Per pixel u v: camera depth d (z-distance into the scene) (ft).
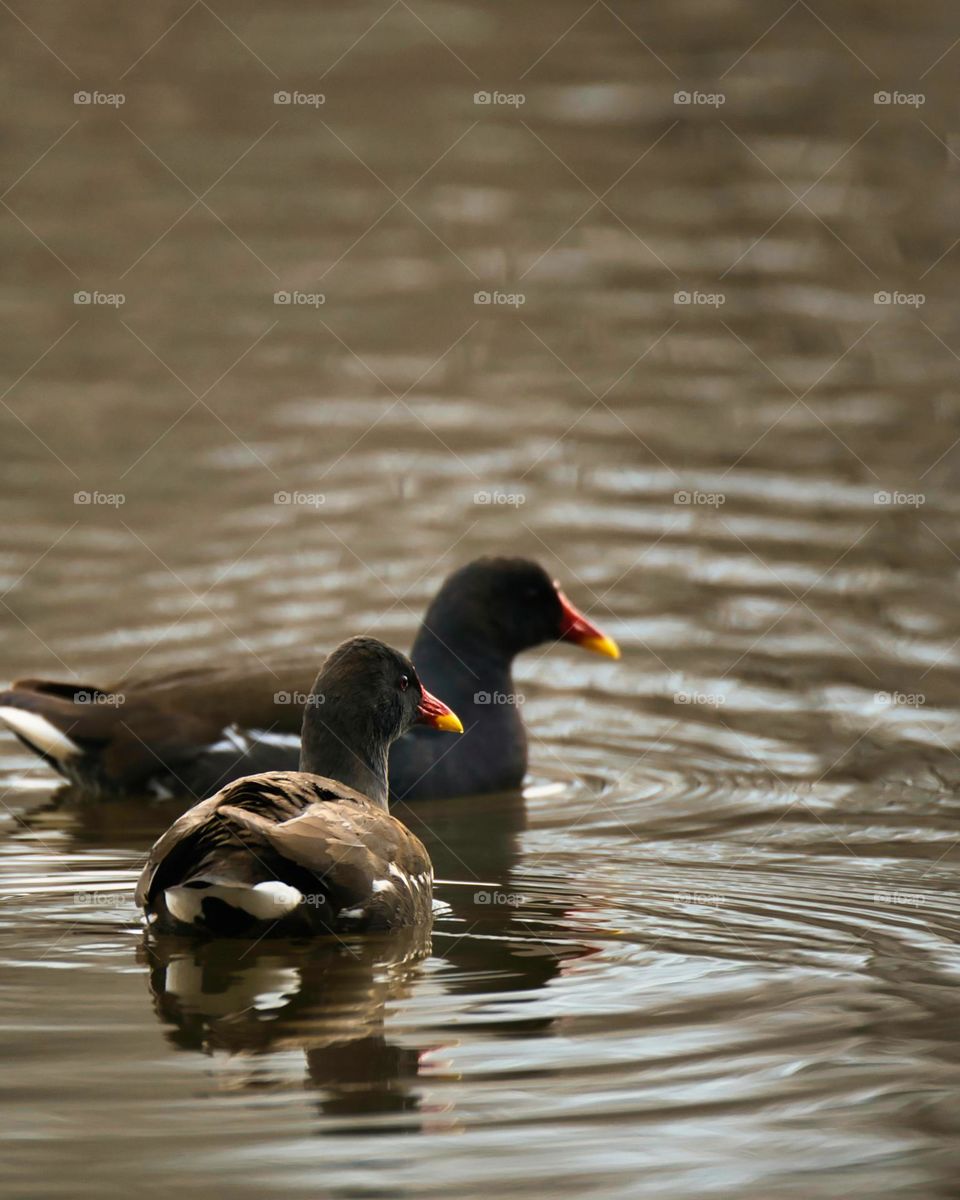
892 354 76.69
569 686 52.37
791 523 61.67
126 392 73.26
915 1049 28.12
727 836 40.75
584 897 35.96
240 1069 27.20
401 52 116.88
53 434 69.10
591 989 30.53
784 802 43.47
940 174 97.91
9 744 48.83
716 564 58.95
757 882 36.99
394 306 82.74
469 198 96.02
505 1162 24.53
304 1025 28.89
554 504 63.41
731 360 76.38
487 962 31.91
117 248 89.51
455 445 68.54
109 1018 29.14
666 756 47.29
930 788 44.29
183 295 84.12
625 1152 24.86
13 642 52.37
